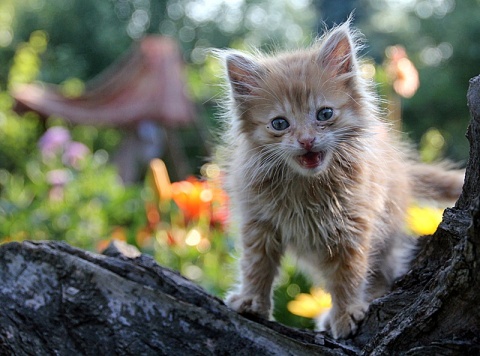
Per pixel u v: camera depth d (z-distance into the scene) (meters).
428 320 0.43
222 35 3.53
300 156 0.53
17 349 0.48
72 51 2.93
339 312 0.54
